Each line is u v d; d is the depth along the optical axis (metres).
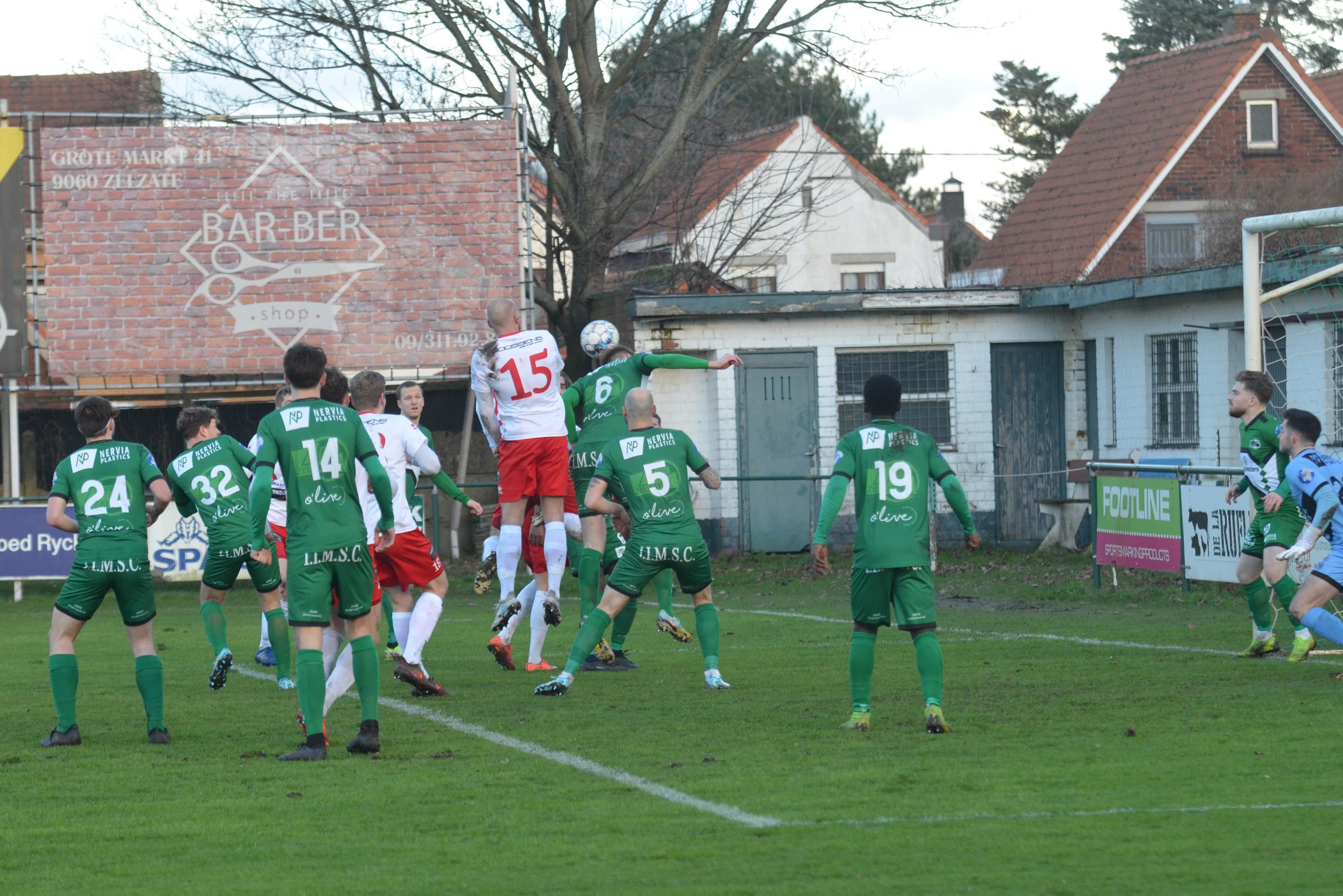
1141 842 13.38
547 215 64.31
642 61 68.06
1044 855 12.99
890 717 20.66
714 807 15.10
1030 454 55.16
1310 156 77.94
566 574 49.25
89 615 19.80
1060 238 78.25
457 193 50.31
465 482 52.75
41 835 14.49
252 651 31.44
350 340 50.06
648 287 71.06
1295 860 12.72
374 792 16.20
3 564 44.44
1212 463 47.97
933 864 12.79
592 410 26.98
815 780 16.31
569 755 18.22
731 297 53.16
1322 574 23.30
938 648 19.42
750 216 85.00
